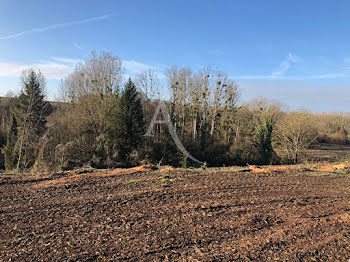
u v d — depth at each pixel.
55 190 7.82
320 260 4.09
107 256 4.05
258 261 3.99
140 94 30.52
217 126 33.78
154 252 4.21
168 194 7.60
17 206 6.32
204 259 4.02
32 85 26.48
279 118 34.78
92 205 6.48
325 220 5.83
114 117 24.80
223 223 5.54
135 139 25.30
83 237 4.71
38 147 18.50
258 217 5.95
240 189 8.48
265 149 25.89
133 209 6.27
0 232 4.86
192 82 31.19
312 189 8.84
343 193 8.41
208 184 9.02
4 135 29.75
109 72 29.80
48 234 4.81
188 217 5.83
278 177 10.88
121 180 9.34
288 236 4.95
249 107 36.78
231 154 27.14
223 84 32.03
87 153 22.05
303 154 28.14
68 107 32.03
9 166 21.80
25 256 4.00
